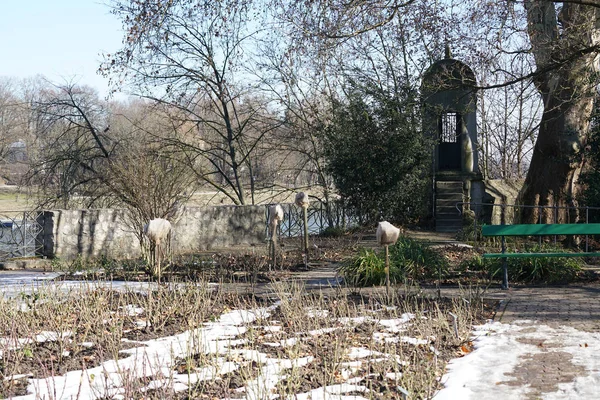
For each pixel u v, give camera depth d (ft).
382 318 28.30
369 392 18.22
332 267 46.32
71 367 21.03
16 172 103.60
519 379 19.70
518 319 28.04
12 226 55.83
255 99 88.28
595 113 65.82
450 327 26.23
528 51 53.72
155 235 36.88
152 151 71.31
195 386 18.74
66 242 54.75
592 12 55.72
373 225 74.18
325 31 56.03
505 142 119.85
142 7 74.49
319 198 85.35
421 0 57.82
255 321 27.94
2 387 18.81
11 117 113.70
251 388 17.60
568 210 67.46
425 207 77.71
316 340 24.04
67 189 82.69
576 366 20.84
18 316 27.32
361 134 73.56
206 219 64.39
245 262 47.50
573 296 33.19
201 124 90.22
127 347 23.67
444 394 18.49
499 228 36.24
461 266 41.52
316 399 17.67
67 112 85.87
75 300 31.17
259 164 93.20
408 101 73.61
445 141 85.51
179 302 30.96
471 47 56.75
